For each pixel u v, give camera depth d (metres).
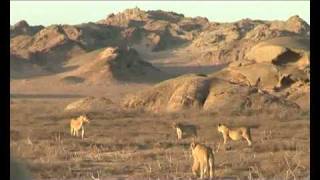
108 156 59.47
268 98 151.62
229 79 185.25
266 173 44.06
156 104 163.62
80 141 78.19
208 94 158.38
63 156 58.72
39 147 64.88
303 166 45.41
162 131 100.50
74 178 44.03
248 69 185.25
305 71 181.00
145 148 71.81
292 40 197.25
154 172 46.66
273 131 94.88
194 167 43.59
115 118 138.25
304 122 109.19
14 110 181.12
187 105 157.00
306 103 165.00
